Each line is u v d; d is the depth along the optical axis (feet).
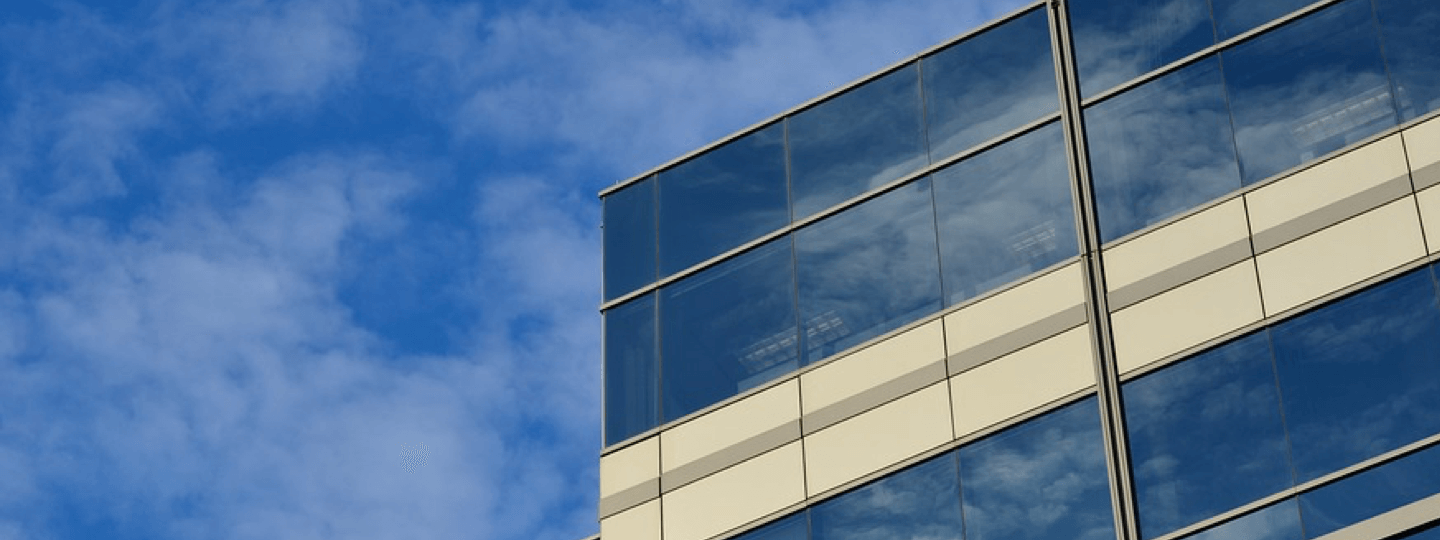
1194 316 125.80
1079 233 132.05
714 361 141.18
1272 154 128.88
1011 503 125.29
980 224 136.67
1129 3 139.54
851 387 134.72
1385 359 119.03
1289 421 119.85
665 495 137.28
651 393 142.51
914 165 141.79
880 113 145.79
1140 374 125.49
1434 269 120.06
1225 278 126.11
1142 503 121.49
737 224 146.61
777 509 132.57
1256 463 119.65
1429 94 125.90
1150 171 132.26
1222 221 128.06
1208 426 122.01
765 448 135.33
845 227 142.00
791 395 136.67
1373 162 125.18
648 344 144.87
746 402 138.10
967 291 134.31
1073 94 137.80
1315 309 122.42
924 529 127.13
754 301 142.20
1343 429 118.21
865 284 138.72
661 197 151.23
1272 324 123.24
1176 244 128.67
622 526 137.59
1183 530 119.55
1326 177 126.21
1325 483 117.08
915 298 136.15
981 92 142.10
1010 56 142.31
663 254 148.36
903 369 133.49
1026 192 136.15
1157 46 136.77
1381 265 121.80
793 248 143.02
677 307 145.28
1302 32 132.05
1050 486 124.57
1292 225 125.59
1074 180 134.10
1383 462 116.16
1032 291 131.95
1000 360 130.52
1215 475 120.37
